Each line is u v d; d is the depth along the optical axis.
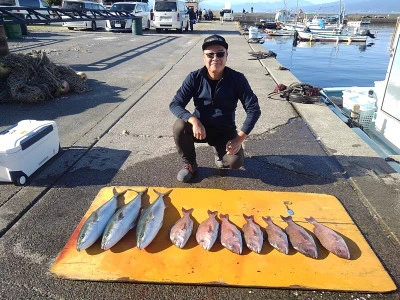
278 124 5.03
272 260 2.33
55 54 11.20
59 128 4.76
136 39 16.84
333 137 4.50
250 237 2.45
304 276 2.20
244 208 2.90
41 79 6.11
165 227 2.67
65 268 2.25
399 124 5.16
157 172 3.57
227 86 3.11
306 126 4.95
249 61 10.64
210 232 2.48
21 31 15.99
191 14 23.75
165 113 5.46
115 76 8.19
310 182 3.38
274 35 31.62
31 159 3.37
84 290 2.11
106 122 5.00
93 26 21.98
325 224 2.72
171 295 2.08
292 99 6.12
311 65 15.25
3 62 5.77
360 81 12.08
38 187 3.24
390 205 2.97
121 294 2.09
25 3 18.81
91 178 3.43
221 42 2.88
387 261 2.37
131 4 22.16
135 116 5.31
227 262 2.31
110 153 4.00
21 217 2.82
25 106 5.70
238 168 3.44
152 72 8.74
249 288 2.14
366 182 3.34
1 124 4.85
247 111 3.16
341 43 25.20
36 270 2.27
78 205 2.99
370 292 2.11
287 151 4.09
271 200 3.01
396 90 5.27
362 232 2.66
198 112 3.31
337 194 3.17
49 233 2.63
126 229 2.50
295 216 2.80
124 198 3.02
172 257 2.35
